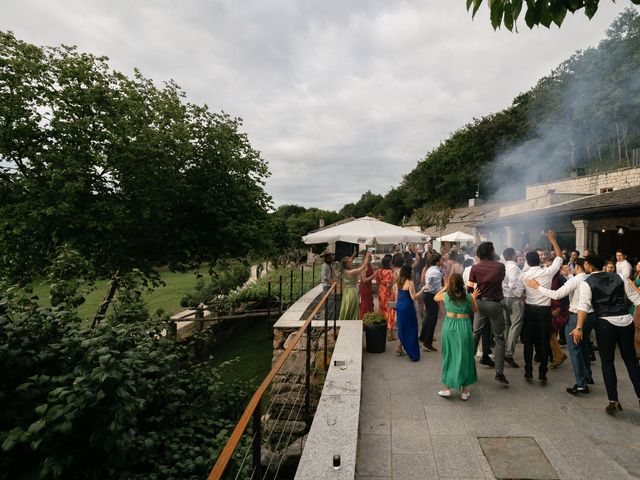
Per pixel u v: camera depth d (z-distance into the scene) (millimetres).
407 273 6039
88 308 17672
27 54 10367
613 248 14992
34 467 3289
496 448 3436
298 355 7461
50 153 9602
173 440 4590
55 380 3328
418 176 76938
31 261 9844
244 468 4234
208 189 13141
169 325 6059
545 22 2414
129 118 11133
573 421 3914
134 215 10984
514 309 5574
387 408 4305
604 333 4070
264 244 13961
